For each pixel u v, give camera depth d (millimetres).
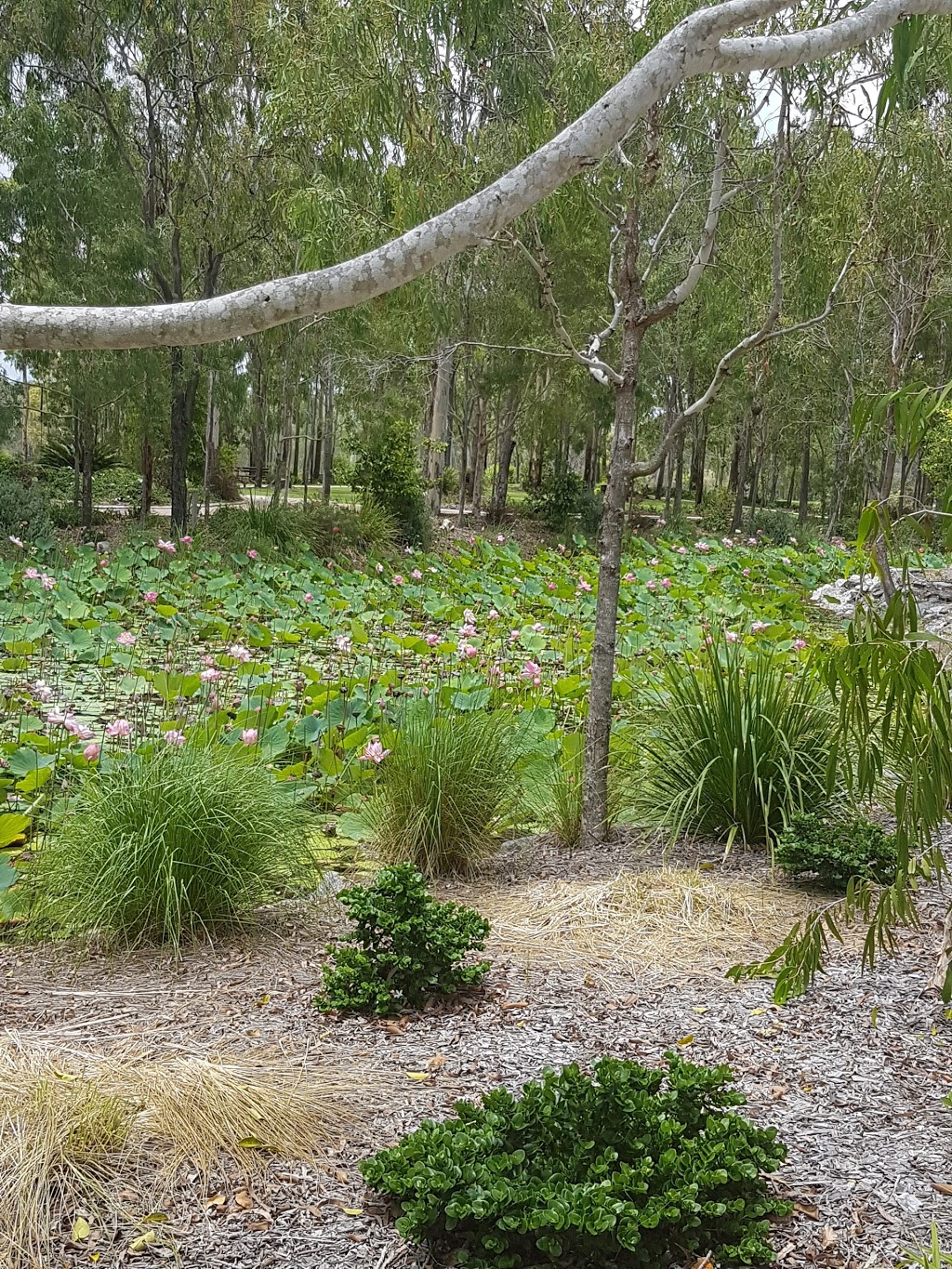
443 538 21891
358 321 17125
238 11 15648
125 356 15859
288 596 13000
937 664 1904
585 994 3752
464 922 3844
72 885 4207
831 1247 2318
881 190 7270
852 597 15914
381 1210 2455
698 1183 2305
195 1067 2904
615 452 5305
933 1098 3012
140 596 12938
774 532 27000
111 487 25312
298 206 7316
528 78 6234
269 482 34094
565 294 19734
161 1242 2297
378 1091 2979
